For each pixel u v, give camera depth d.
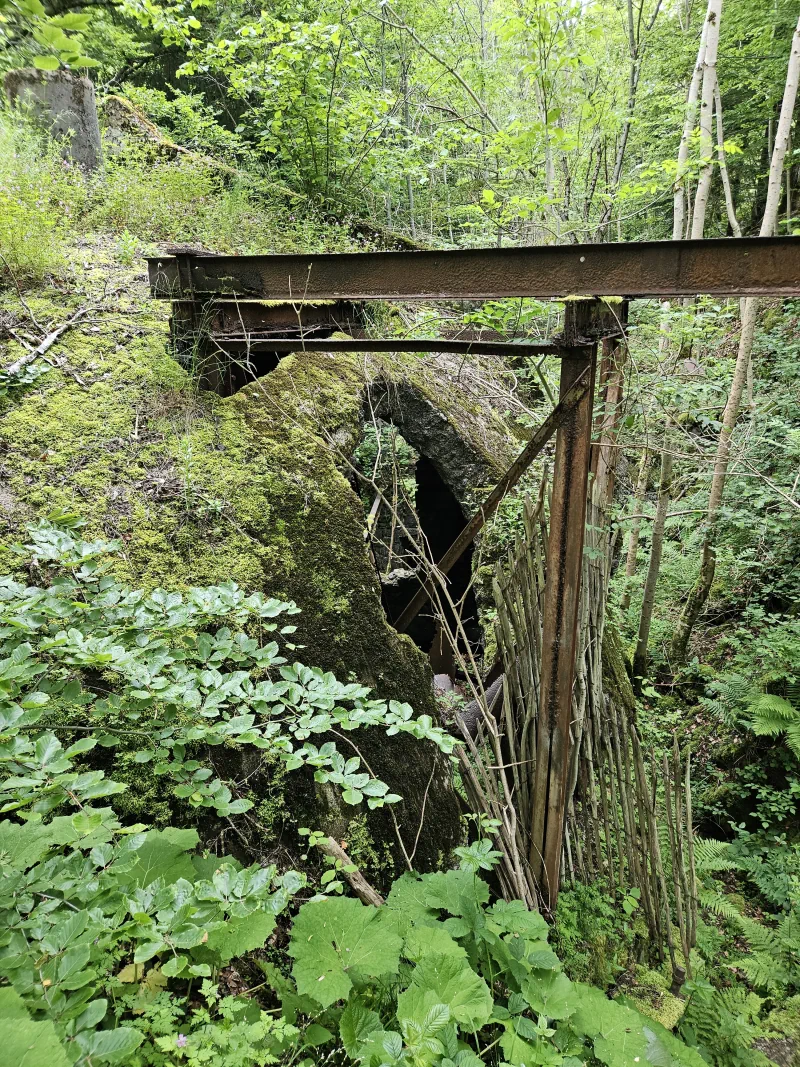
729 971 3.48
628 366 4.11
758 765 4.73
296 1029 1.51
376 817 2.66
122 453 2.93
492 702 3.78
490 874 3.15
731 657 5.84
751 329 5.05
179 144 7.36
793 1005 3.23
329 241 6.16
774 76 8.25
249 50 6.98
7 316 3.37
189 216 5.23
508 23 4.58
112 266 4.17
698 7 8.23
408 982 1.91
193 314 3.21
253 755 2.35
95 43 3.63
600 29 4.65
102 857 1.36
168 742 1.76
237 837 2.20
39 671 1.54
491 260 2.52
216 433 3.22
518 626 3.21
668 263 2.29
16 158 4.36
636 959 3.28
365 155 6.96
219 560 2.76
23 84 5.00
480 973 2.12
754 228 10.24
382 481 5.45
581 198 6.53
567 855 3.37
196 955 1.58
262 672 2.55
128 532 2.66
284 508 3.11
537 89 5.45
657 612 6.71
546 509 4.91
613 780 3.64
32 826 1.46
